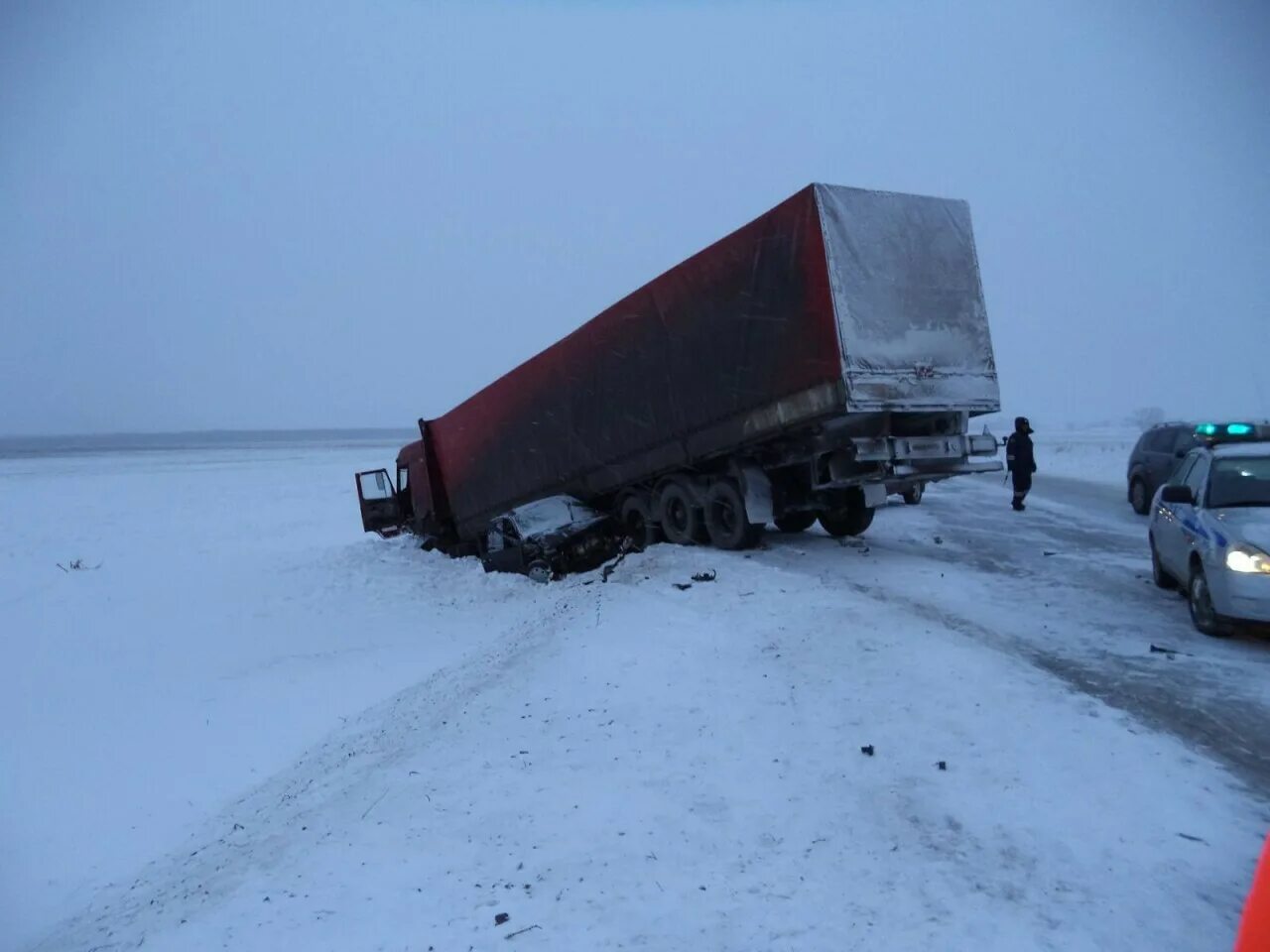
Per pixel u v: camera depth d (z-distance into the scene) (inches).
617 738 245.8
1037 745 220.1
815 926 157.8
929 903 162.1
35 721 431.8
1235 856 171.5
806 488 535.5
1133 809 189.3
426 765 241.4
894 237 447.5
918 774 210.4
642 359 562.3
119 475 2509.8
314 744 344.2
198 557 1010.1
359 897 177.5
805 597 366.6
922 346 447.2
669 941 156.0
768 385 466.0
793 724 244.7
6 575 941.2
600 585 474.0
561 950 155.3
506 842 194.7
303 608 642.8
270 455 3636.8
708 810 201.8
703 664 298.5
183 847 262.8
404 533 933.8
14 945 224.4
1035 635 331.0
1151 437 693.3
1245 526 317.7
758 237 465.4
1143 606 376.2
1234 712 247.1
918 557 497.4
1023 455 719.1
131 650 566.6
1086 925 153.1
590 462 623.2
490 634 496.7
